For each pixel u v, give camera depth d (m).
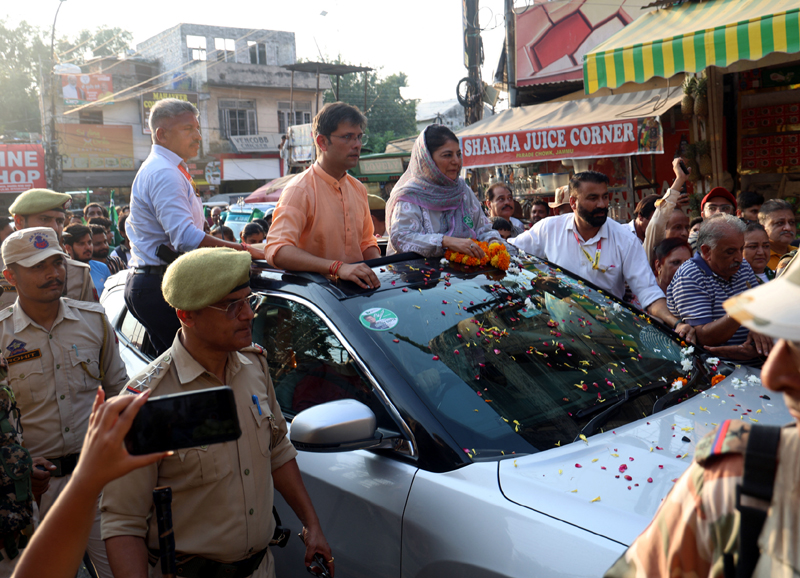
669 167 9.60
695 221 5.57
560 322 2.84
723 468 0.94
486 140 9.25
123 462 1.09
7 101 49.03
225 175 35.81
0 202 32.19
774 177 8.34
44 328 2.99
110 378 3.21
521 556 1.80
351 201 3.50
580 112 9.71
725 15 5.67
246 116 37.94
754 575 0.89
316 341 2.62
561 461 2.07
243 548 1.96
